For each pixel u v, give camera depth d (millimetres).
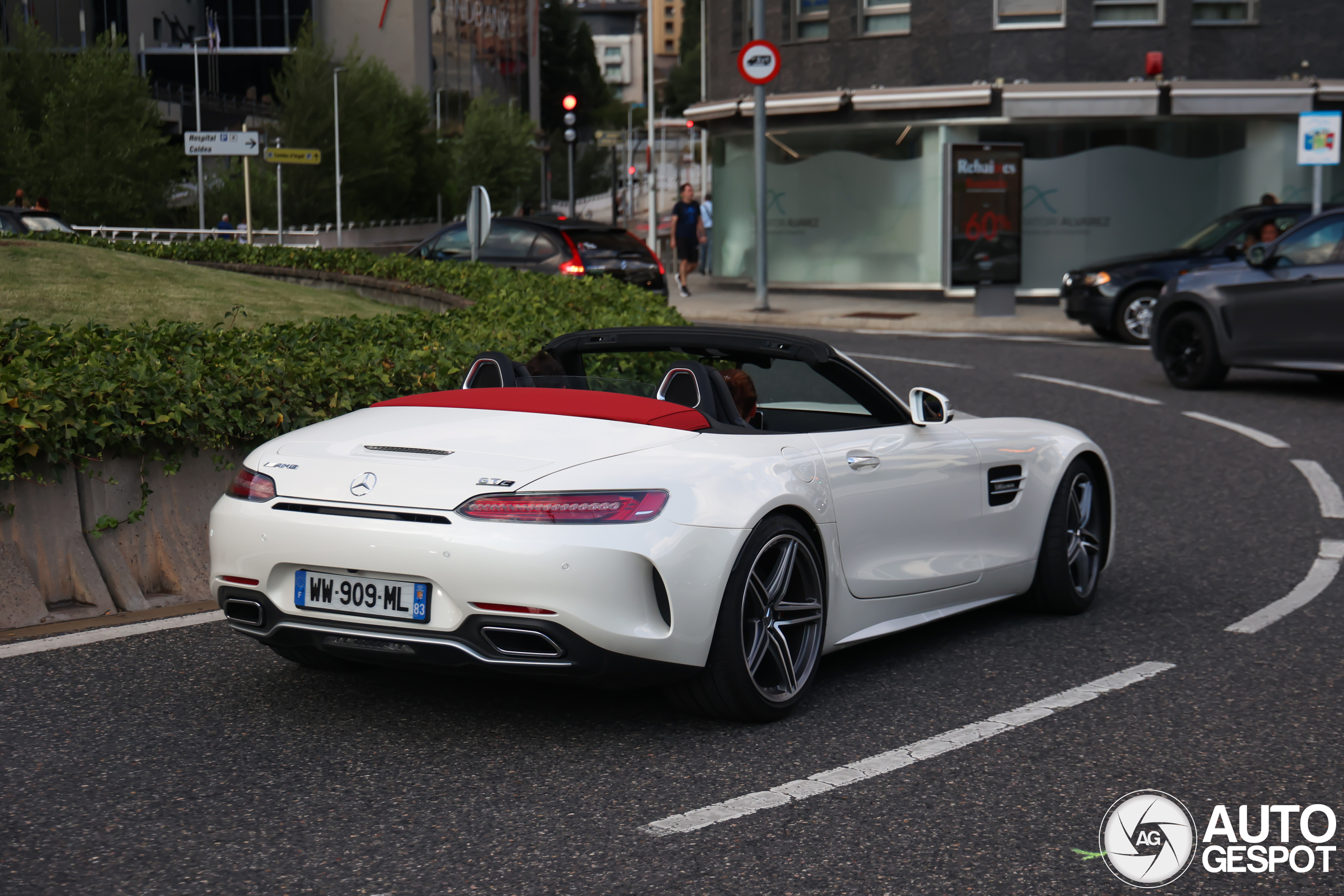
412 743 4352
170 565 6215
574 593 4035
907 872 3432
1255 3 25266
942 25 25469
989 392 13773
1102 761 4250
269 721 4547
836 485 4820
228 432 6379
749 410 5273
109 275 13711
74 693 4812
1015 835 3672
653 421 4586
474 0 90438
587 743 4367
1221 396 13594
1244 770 4180
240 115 82438
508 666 4098
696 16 170500
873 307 24719
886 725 4578
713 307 24453
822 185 26969
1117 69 25234
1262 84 25031
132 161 52875
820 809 3834
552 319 9945
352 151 65625
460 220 19453
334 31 82375
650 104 46188
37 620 5684
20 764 4125
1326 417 12172
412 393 7297
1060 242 25500
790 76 27219
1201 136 25500
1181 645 5613
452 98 87062
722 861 3480
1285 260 13359
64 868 3404
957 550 5520
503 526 4055
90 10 77625
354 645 4242
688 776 4082
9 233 17078
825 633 4840
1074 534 6195
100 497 6039
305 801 3857
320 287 16797
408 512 4148
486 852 3520
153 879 3344
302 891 3283
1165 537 7789
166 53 79750
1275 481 9398
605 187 107375
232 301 13492
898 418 5391
